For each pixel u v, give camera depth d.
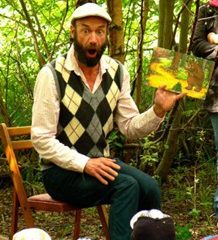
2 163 6.63
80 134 3.57
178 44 6.17
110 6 4.89
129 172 3.46
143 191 3.42
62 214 5.66
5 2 6.71
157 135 5.88
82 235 5.14
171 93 3.53
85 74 3.58
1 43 7.03
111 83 3.65
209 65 3.53
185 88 3.52
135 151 5.73
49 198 3.69
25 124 6.63
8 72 6.64
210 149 6.74
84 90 3.56
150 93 6.38
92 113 3.58
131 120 3.71
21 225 5.45
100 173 3.41
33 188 6.09
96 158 3.48
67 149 3.48
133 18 5.95
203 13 4.57
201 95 3.53
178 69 3.52
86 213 5.57
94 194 3.46
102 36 3.53
